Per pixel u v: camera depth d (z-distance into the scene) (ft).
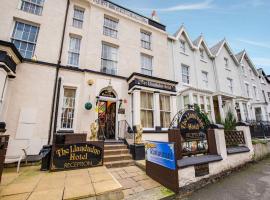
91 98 28.12
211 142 20.03
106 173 16.29
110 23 36.37
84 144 19.13
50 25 28.86
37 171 17.28
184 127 18.37
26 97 23.80
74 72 28.40
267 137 41.11
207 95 42.01
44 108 24.71
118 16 37.09
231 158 21.03
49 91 25.62
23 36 26.86
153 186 14.53
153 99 32.37
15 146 21.83
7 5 26.16
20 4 27.78
